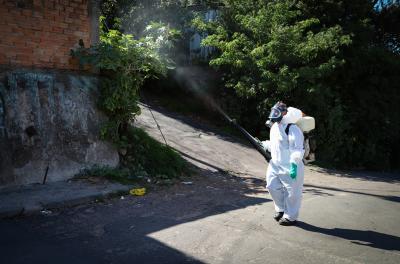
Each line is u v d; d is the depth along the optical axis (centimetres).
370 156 1495
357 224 560
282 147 534
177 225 509
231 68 1357
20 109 647
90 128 731
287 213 532
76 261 389
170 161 845
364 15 1647
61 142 688
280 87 1190
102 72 781
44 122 672
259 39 1314
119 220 521
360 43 1499
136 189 662
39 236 452
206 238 468
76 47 743
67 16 726
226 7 1457
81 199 585
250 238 475
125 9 1559
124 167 768
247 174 947
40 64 699
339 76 1488
